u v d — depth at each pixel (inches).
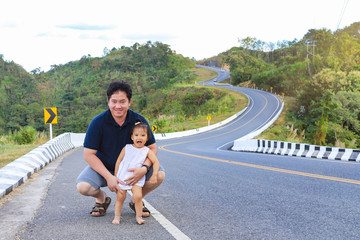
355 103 1939.0
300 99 2374.5
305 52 5088.6
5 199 201.3
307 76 3833.7
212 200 199.5
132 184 140.3
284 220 153.4
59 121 5324.8
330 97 2018.9
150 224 144.4
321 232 135.0
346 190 225.8
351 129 1914.4
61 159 501.0
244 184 258.4
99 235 128.4
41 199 201.3
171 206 183.0
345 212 167.6
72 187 246.5
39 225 143.3
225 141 1425.9
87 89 7224.4
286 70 4254.4
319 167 369.4
